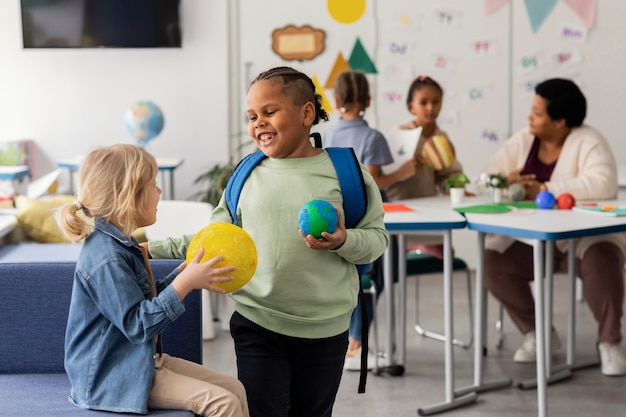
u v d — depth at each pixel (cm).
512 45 579
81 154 571
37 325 244
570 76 581
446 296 330
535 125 393
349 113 380
